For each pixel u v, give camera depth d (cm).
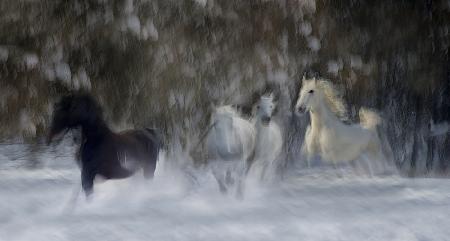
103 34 2327
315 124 1405
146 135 1177
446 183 1276
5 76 2367
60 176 1422
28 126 2342
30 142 2320
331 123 1399
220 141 1105
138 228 812
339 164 1620
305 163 1678
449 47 1988
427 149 1838
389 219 869
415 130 1864
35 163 1895
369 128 1464
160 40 2302
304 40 2309
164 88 2266
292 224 835
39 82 2375
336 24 2256
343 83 2234
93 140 1045
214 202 1041
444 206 984
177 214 916
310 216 898
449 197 1075
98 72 2348
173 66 2284
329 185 1246
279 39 2319
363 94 2183
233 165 1106
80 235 773
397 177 1452
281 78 2277
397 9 2086
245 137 1146
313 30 2298
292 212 932
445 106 1892
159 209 962
